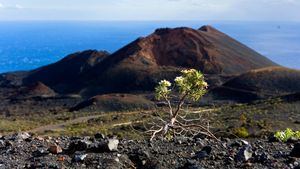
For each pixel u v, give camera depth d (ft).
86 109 571.69
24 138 45.73
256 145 38.63
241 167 30.71
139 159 33.96
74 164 33.12
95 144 37.24
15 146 40.86
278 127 233.96
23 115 563.89
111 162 32.76
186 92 50.01
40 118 474.90
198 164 31.68
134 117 363.15
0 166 33.88
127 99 610.24
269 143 39.75
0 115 601.62
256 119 273.75
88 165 32.81
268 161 31.50
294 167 29.94
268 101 409.28
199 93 49.78
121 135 142.10
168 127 48.67
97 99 608.19
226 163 31.86
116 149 36.22
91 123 353.10
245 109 343.46
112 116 386.32
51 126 364.99
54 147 37.14
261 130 208.95
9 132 305.94
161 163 33.01
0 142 42.75
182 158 34.17
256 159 32.24
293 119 271.08
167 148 37.47
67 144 41.50
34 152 38.27
